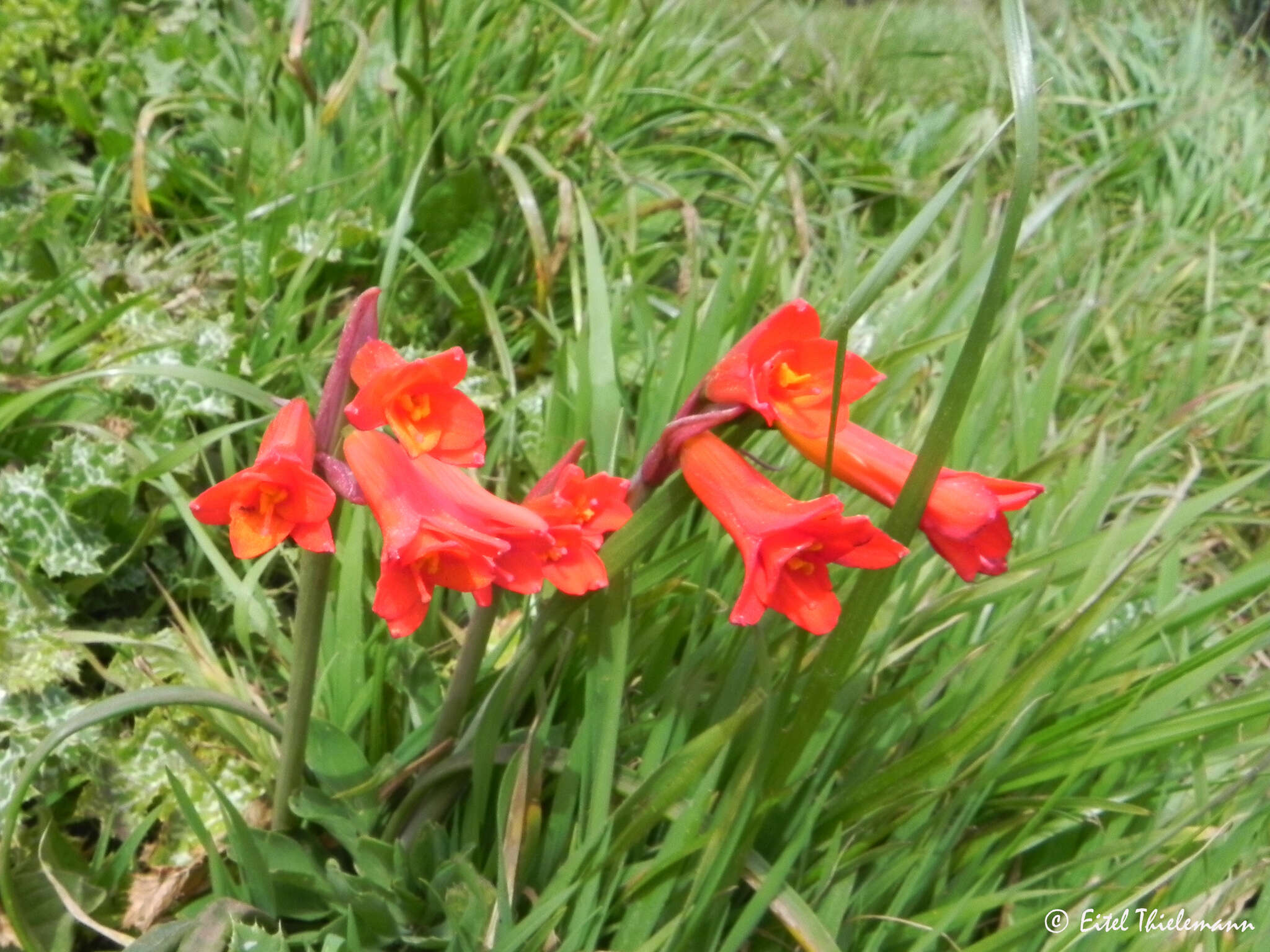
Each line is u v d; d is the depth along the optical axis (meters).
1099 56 0.99
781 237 0.63
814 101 0.85
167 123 0.64
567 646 0.35
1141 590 0.45
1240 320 0.69
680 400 0.43
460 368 0.24
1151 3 1.11
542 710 0.33
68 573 0.42
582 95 0.67
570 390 0.46
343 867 0.36
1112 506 0.52
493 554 0.24
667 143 0.73
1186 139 0.86
